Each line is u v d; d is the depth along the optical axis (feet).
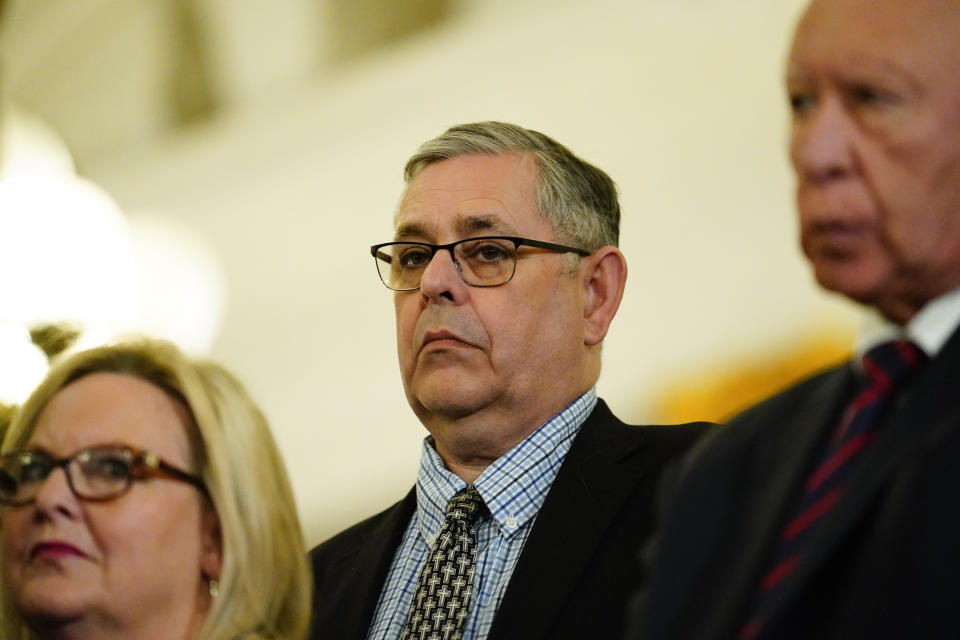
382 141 77.20
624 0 66.54
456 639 24.44
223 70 85.05
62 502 22.34
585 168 29.60
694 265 59.16
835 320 54.19
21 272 60.23
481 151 28.91
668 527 17.16
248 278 80.48
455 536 25.85
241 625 22.24
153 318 82.38
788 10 60.34
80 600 21.86
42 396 23.97
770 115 59.47
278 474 23.93
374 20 79.00
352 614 26.23
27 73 91.40
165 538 22.48
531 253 27.71
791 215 57.36
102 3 89.04
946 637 13.57
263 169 81.00
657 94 63.67
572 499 25.55
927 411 14.67
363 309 75.56
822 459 16.26
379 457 71.97
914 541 13.97
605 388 59.82
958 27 15.75
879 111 15.72
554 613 23.86
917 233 15.49
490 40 72.38
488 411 26.78
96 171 89.51
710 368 57.00
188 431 23.39
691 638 15.76
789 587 14.49
